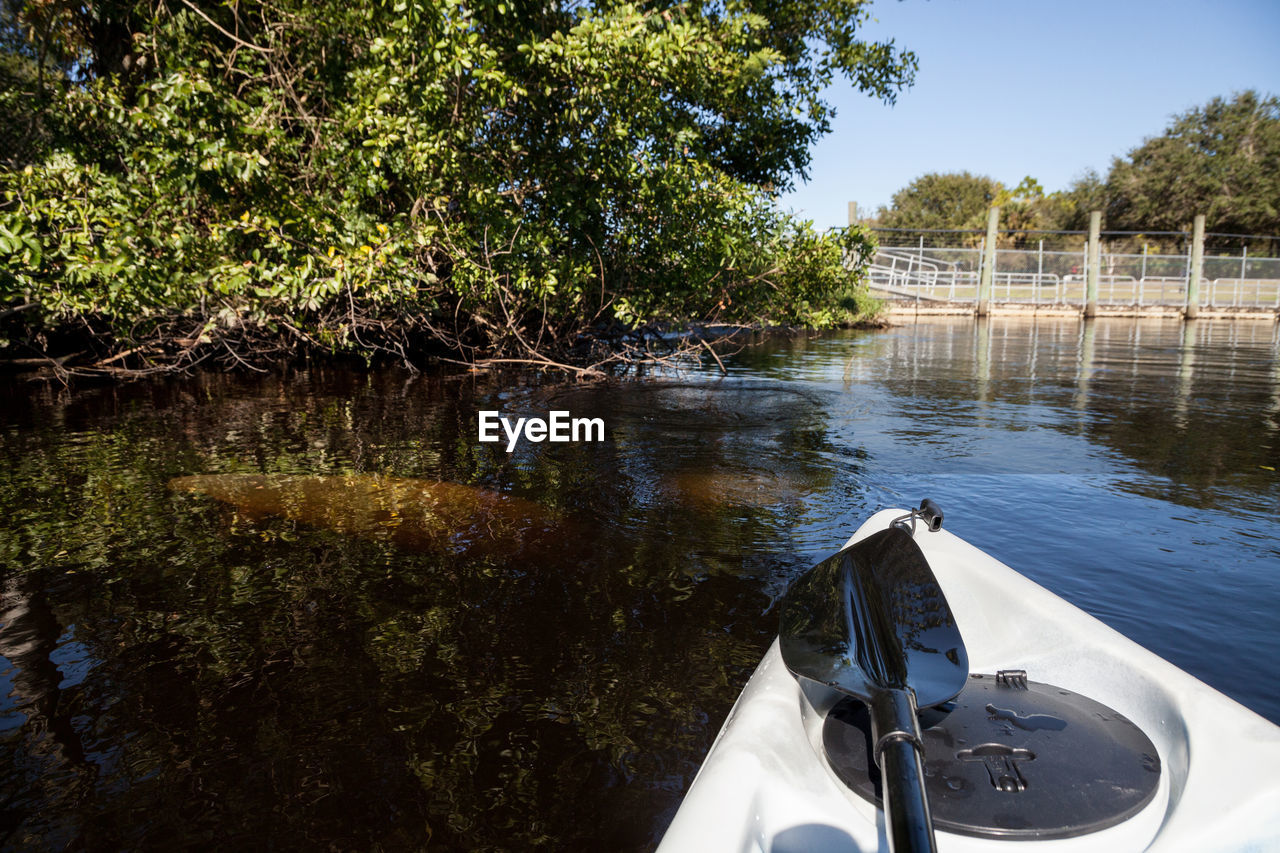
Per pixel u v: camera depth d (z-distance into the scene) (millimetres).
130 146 8258
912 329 19953
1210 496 4164
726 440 5793
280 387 8875
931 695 1271
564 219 9391
